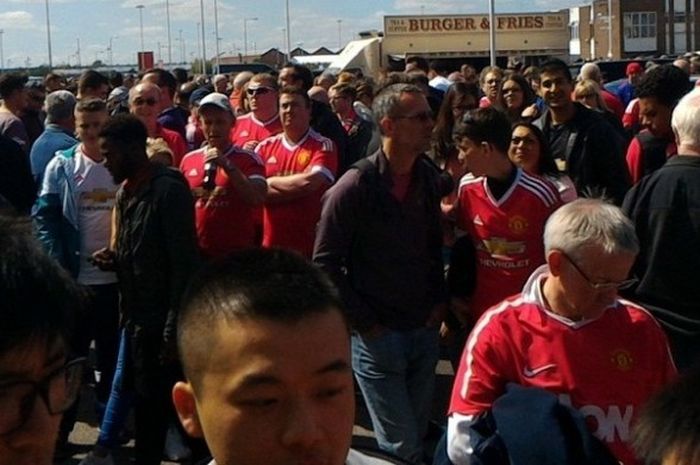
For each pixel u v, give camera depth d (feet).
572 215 11.03
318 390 5.69
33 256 4.84
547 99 21.04
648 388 11.02
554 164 18.48
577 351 10.98
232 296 5.78
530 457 9.87
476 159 16.10
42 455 4.87
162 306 16.60
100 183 19.81
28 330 4.71
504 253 16.19
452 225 17.06
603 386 10.95
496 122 16.06
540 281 11.34
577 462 9.82
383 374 15.74
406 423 15.69
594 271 10.83
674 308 14.43
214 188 19.63
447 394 22.94
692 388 6.38
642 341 11.07
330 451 5.71
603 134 20.68
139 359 16.97
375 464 7.28
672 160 14.44
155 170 16.69
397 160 15.66
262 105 27.76
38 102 36.70
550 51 142.10
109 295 19.99
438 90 34.68
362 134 31.65
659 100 19.71
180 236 16.39
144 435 17.42
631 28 230.07
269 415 5.65
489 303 16.40
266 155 22.45
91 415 22.36
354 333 15.64
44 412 4.82
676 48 231.09
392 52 137.49
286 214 21.53
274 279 5.87
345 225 15.49
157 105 26.43
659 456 6.33
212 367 5.77
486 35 139.85
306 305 5.72
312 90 33.76
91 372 23.75
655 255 14.39
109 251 17.44
